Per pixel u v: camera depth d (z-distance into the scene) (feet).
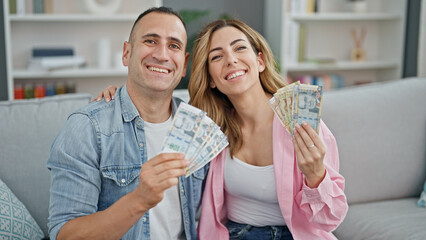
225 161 5.37
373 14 12.91
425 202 6.36
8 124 5.84
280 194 5.03
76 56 11.95
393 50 13.43
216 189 5.34
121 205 4.05
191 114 4.25
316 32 13.70
